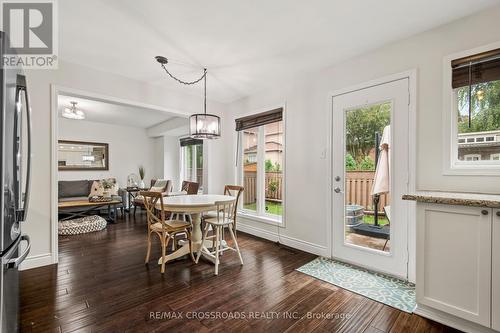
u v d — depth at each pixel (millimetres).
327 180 2861
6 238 1160
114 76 3096
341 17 1963
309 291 2098
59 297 1985
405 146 2258
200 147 6363
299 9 1861
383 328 1619
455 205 1560
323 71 2932
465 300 1527
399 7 1837
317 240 2971
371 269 2496
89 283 2232
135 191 5742
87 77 2881
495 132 1895
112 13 1898
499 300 1405
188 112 3867
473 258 1499
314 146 3010
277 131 3717
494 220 1425
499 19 1809
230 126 4371
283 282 2264
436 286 1643
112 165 6516
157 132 6551
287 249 3189
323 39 2293
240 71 3025
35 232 2568
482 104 1943
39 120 2584
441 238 1622
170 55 2611
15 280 1397
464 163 1999
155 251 3145
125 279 2320
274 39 2295
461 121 2031
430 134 2107
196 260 2734
